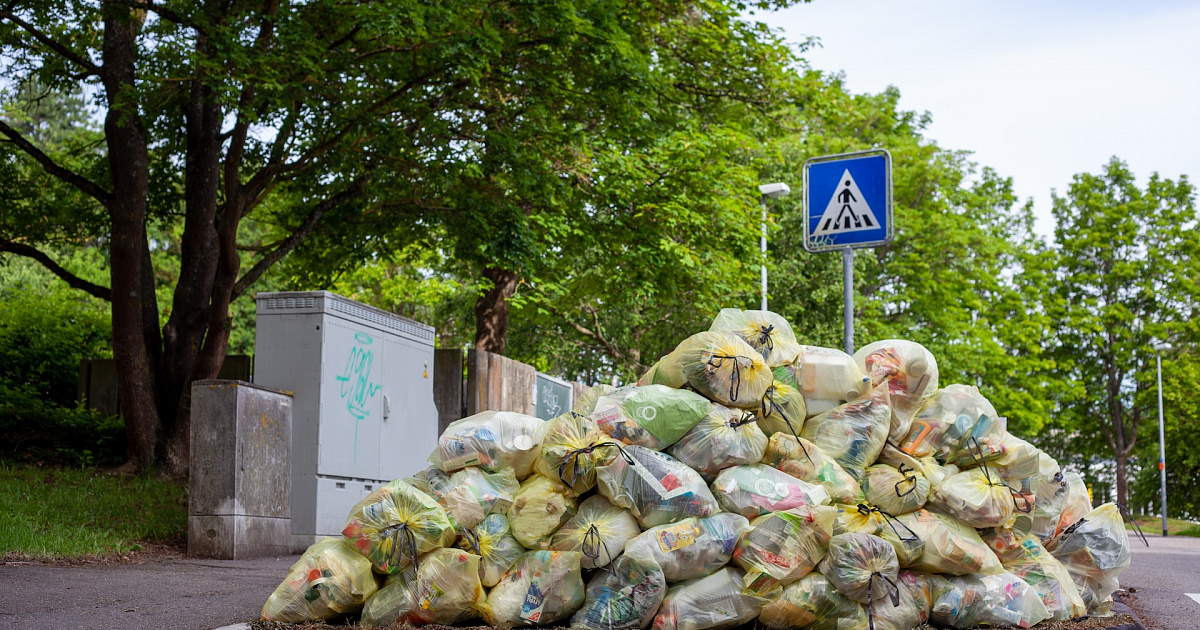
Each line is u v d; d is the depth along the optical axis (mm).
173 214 14375
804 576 4707
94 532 8297
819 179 9336
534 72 12953
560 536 4812
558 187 14195
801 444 5062
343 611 4840
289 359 9227
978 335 37062
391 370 10492
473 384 12875
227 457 8195
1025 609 5133
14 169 14086
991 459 5344
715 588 4688
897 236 35188
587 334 26453
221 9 11094
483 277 19156
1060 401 47562
